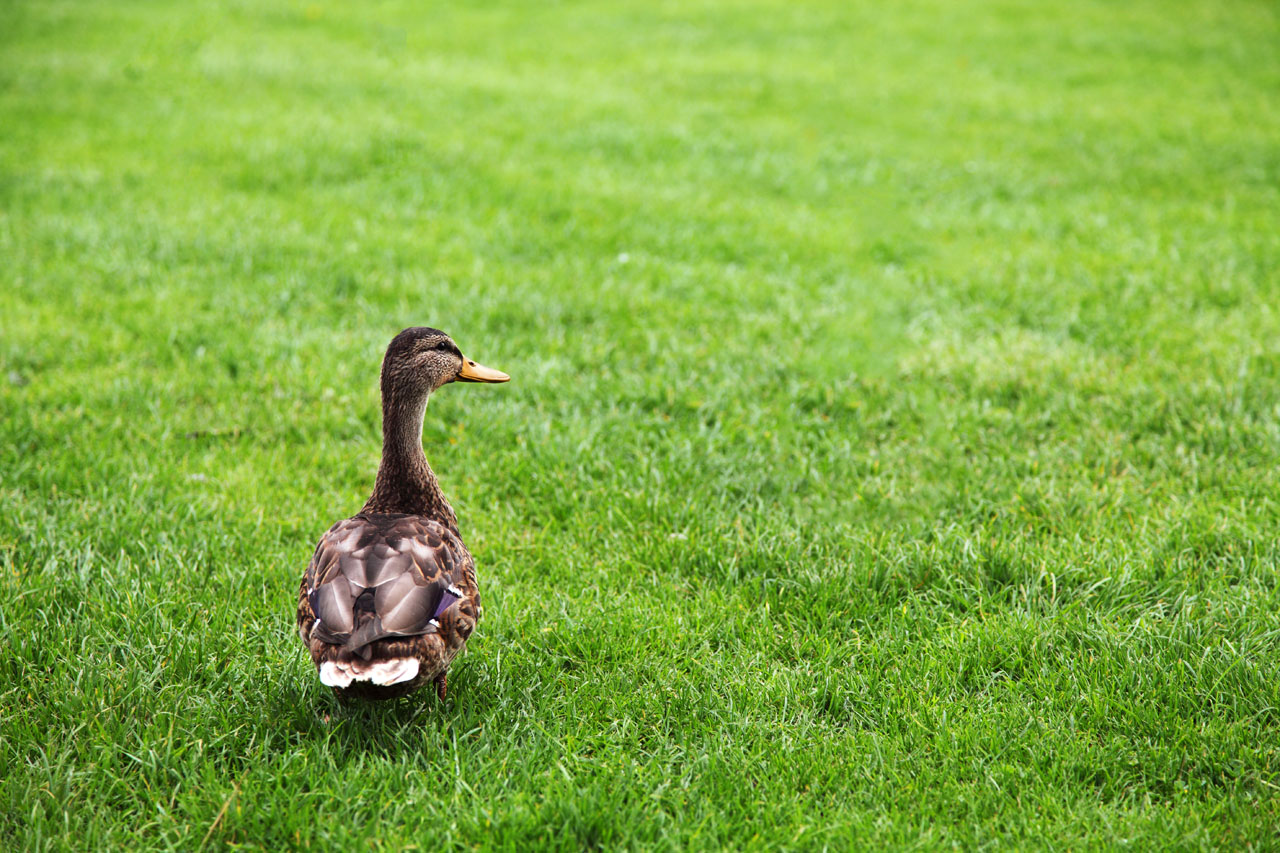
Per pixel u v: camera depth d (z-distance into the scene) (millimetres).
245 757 3033
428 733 3105
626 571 4160
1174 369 5719
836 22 18156
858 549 4195
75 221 7824
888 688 3420
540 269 7438
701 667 3520
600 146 10539
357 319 6496
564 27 17547
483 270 7312
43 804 2816
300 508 4492
